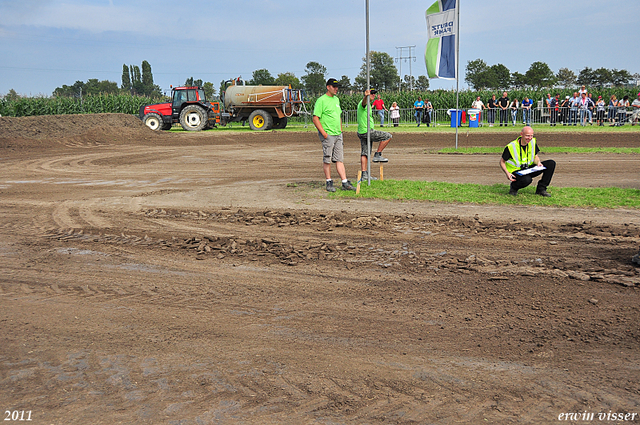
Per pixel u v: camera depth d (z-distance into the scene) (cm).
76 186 1200
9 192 1122
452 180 1182
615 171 1275
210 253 640
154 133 2683
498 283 493
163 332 403
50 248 673
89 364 349
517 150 912
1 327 417
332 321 421
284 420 277
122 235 737
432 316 424
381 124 3158
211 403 296
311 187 1091
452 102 3825
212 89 9869
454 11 1681
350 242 668
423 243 652
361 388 311
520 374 324
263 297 483
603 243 623
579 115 2780
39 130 2430
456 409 286
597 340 367
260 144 2362
